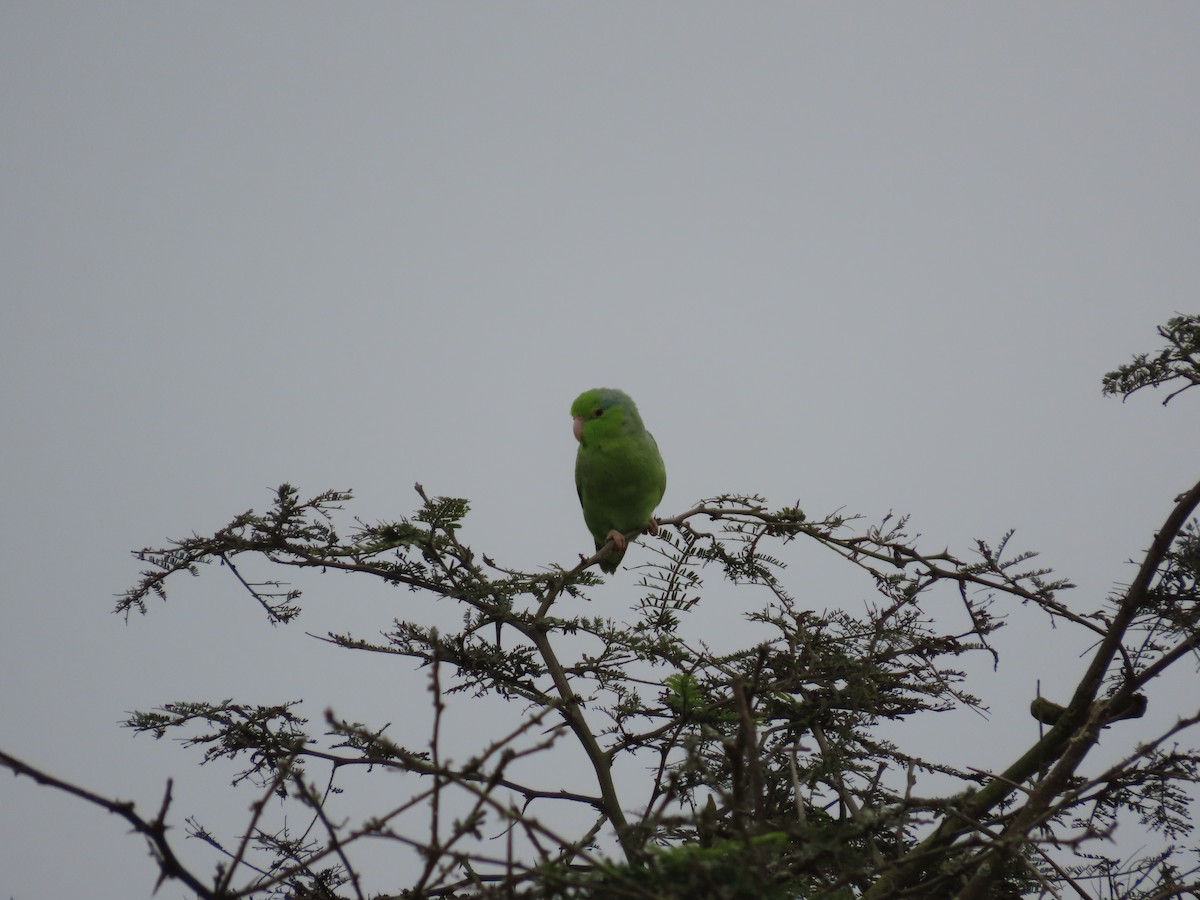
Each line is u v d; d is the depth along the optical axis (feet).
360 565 36.06
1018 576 35.42
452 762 22.58
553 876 19.53
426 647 34.96
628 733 34.73
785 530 39.40
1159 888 28.89
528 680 35.70
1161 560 31.50
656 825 22.17
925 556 37.09
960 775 32.96
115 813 18.81
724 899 18.48
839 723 34.12
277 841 31.71
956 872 25.08
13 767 18.39
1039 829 29.68
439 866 25.13
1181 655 31.14
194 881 19.42
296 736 33.19
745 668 34.55
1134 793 32.12
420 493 36.04
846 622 36.27
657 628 36.14
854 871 23.20
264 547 35.42
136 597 34.94
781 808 32.09
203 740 33.19
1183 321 32.55
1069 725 32.19
